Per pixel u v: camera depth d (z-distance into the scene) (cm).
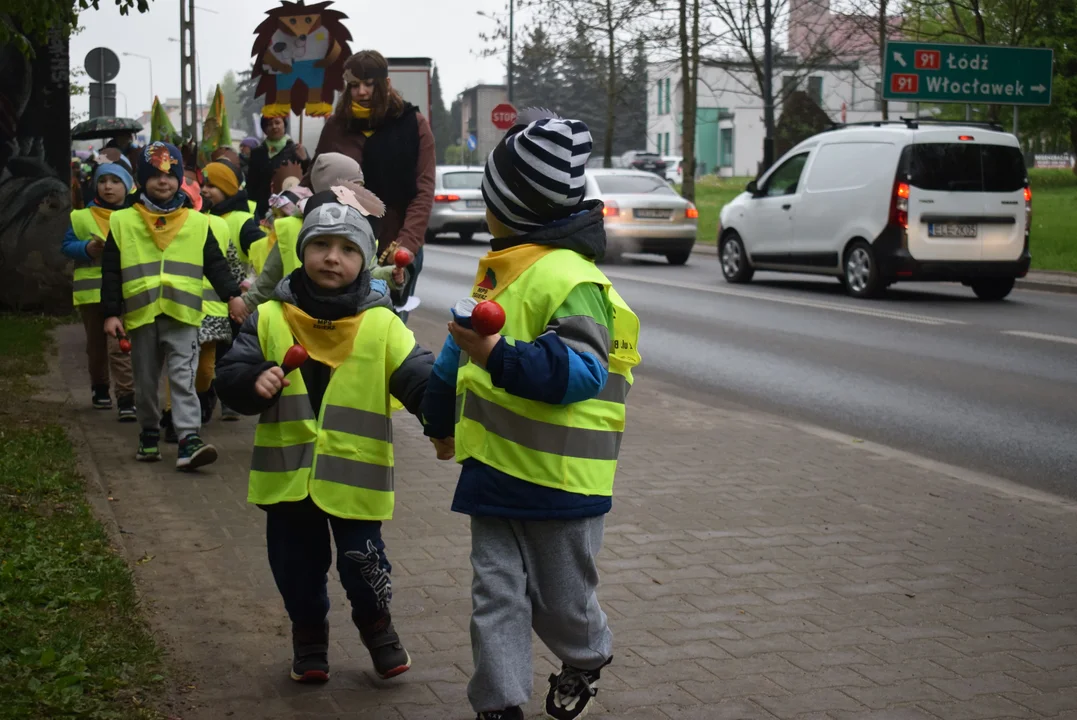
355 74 733
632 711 381
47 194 1352
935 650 434
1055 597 494
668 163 6969
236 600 475
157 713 368
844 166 1745
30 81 1341
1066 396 994
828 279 2034
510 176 326
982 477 728
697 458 738
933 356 1195
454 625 454
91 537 523
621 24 3472
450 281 1984
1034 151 5888
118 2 725
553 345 310
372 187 748
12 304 1353
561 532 329
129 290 685
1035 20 2872
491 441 327
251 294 597
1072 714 382
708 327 1414
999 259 1669
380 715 376
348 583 395
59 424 777
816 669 416
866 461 736
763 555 545
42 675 375
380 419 391
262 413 390
